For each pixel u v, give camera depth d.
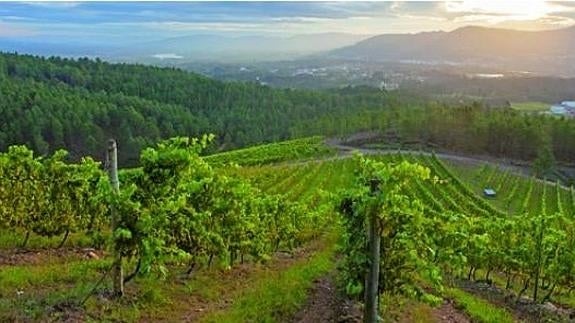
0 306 13.23
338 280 20.88
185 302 16.77
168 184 15.08
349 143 126.19
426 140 124.19
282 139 160.50
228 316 15.50
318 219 36.94
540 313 24.09
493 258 28.34
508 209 73.31
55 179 21.48
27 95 127.56
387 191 14.29
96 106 131.38
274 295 18.50
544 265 25.88
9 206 21.36
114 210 14.39
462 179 89.38
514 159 113.69
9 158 21.31
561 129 112.81
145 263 14.31
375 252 14.88
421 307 20.48
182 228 16.16
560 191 85.88
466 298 23.17
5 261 18.61
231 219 20.28
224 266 18.69
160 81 192.88
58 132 114.12
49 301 14.13
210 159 95.88
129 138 122.56
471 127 119.19
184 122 149.50
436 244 16.55
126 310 14.51
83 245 23.53
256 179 67.19
